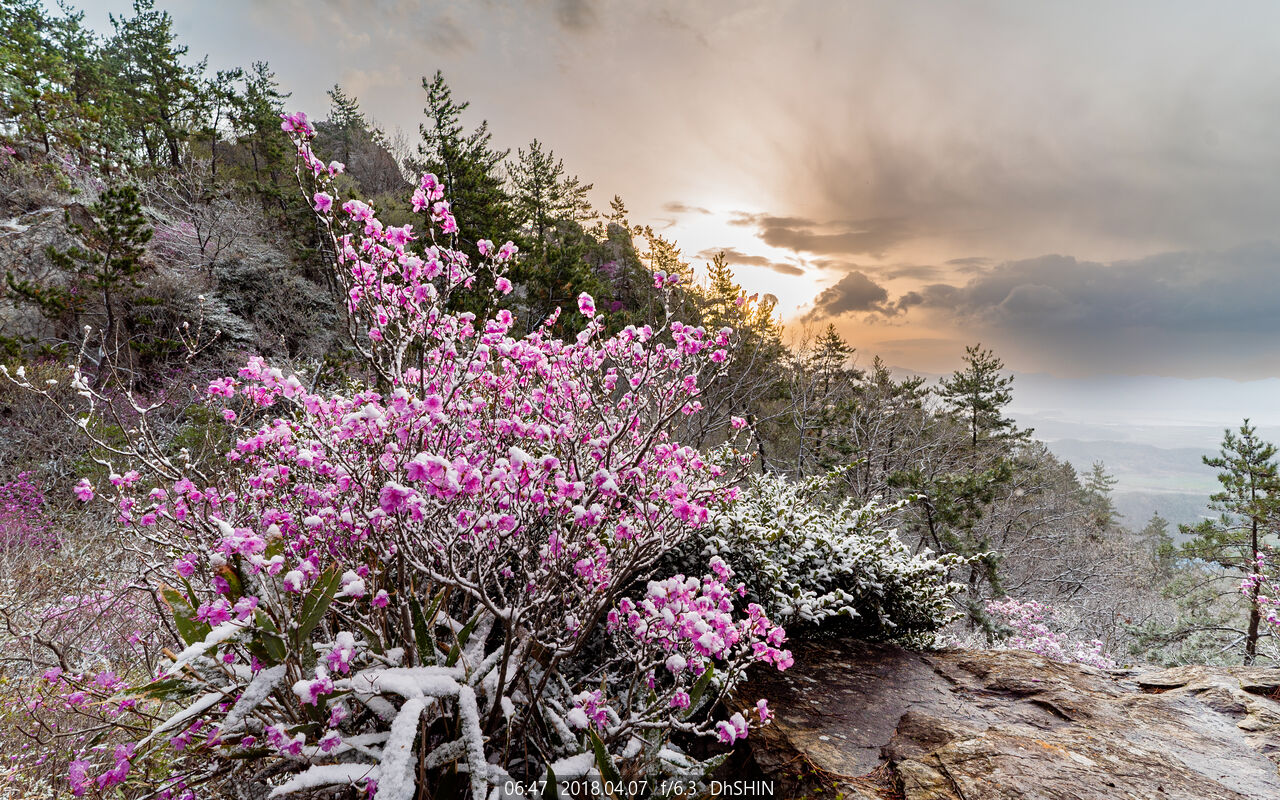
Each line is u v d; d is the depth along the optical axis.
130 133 21.72
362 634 2.31
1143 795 2.53
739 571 3.99
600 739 1.92
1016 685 3.83
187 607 1.88
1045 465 25.55
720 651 2.15
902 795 2.60
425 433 2.20
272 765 1.92
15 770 2.42
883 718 3.35
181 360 11.88
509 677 2.20
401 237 2.46
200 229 16.62
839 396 20.23
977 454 19.81
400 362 2.48
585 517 2.08
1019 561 21.09
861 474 16.23
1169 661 13.30
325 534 2.23
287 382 2.28
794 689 3.63
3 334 12.05
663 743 2.29
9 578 5.02
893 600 4.77
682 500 2.28
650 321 12.49
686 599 2.11
